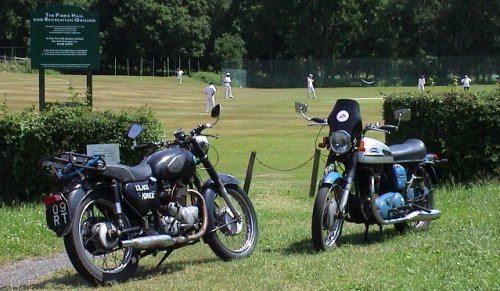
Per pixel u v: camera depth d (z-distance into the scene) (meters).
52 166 6.96
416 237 8.66
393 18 93.69
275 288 6.43
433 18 92.31
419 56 91.00
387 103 13.64
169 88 68.88
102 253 6.86
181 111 43.53
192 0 102.12
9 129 12.69
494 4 88.94
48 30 15.45
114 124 13.03
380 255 7.64
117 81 74.12
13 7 90.94
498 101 12.81
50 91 52.47
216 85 88.00
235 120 38.12
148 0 96.12
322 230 8.02
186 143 7.80
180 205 7.48
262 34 100.81
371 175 8.44
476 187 12.33
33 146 12.78
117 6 96.62
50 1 90.56
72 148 12.92
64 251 8.99
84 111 13.14
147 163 7.39
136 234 7.11
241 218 8.09
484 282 6.15
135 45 96.56
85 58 15.59
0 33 91.12
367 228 8.75
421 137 13.20
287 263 7.43
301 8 95.56
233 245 8.24
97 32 15.66
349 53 98.19
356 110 8.29
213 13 106.56
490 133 12.87
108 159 11.18
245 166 20.36
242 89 81.06
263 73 92.38
